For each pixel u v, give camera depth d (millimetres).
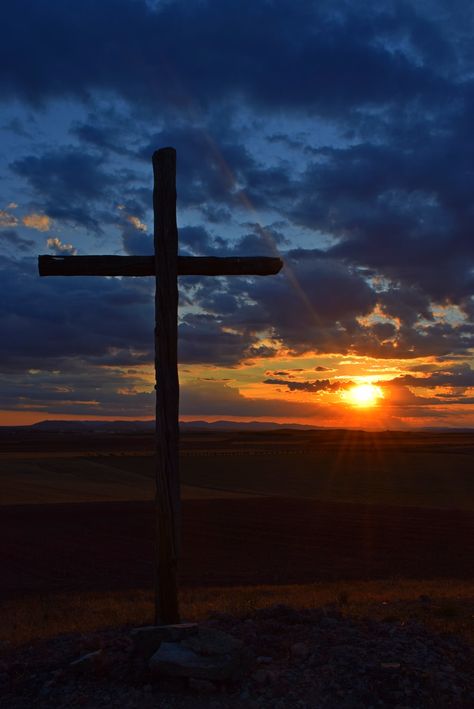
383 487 58625
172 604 6598
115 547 27000
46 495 50500
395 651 5996
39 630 8750
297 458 94625
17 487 56062
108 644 6461
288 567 22672
